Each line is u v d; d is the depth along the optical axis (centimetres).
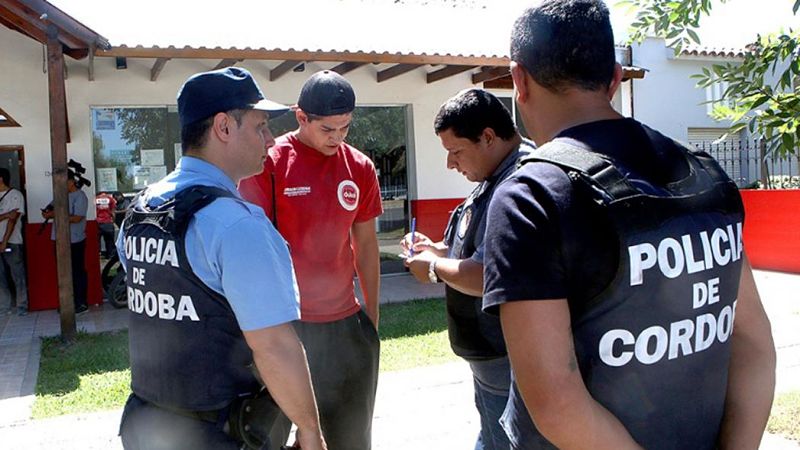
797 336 628
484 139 238
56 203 694
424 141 1069
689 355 137
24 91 870
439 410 473
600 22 143
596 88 145
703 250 136
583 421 127
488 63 913
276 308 181
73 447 425
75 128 895
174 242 186
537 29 144
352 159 297
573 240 127
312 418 188
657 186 135
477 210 233
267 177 273
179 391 189
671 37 340
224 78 198
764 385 152
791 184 1161
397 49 885
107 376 582
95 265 916
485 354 231
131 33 802
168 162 948
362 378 294
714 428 147
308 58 835
